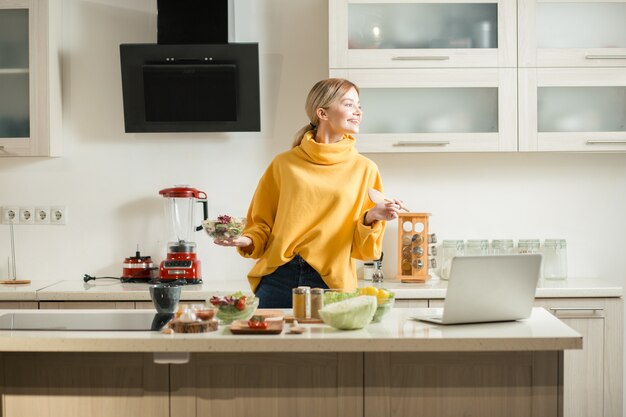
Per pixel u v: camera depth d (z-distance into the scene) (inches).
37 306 146.9
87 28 164.1
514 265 91.0
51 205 166.4
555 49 150.2
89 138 165.3
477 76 150.3
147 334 86.3
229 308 92.9
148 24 163.9
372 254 114.6
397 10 150.6
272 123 163.9
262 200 123.7
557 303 145.5
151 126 157.9
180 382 89.1
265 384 88.8
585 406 146.0
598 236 163.9
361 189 120.4
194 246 157.9
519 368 88.9
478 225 163.8
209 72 154.2
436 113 151.6
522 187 163.8
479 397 88.8
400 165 163.6
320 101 118.5
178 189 155.3
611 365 145.5
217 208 165.0
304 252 116.8
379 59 150.1
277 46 163.6
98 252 166.1
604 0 150.3
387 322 94.5
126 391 89.5
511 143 150.9
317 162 120.1
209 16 153.3
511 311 93.4
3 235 166.9
